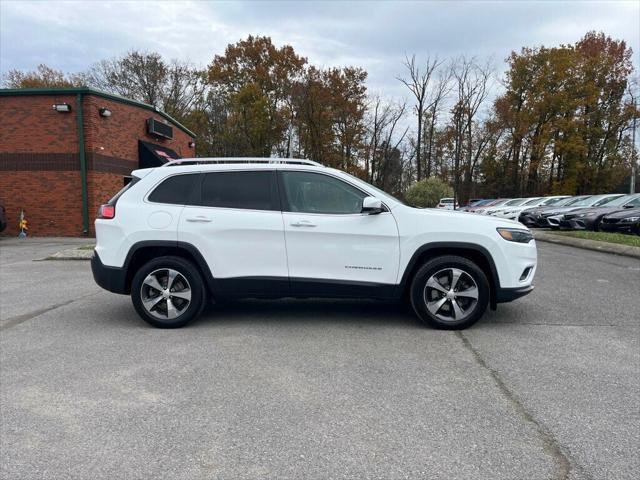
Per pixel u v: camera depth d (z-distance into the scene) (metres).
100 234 5.36
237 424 3.04
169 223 5.21
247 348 4.54
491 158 45.75
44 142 17.00
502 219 5.29
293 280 5.15
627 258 11.13
